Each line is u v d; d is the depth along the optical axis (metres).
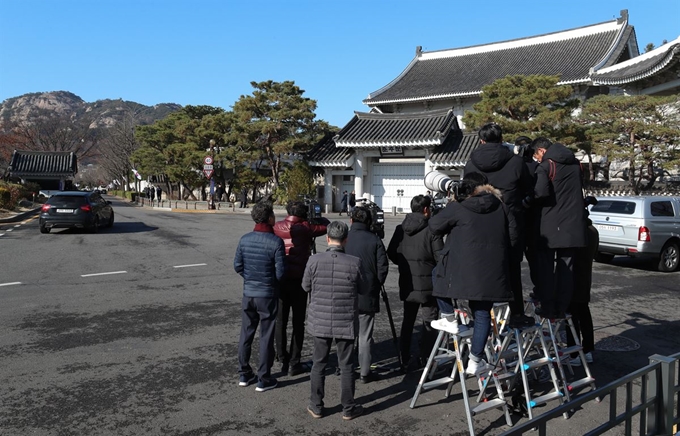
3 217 22.36
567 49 37.28
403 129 30.97
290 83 32.91
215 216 27.30
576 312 5.66
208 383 5.09
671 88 24.95
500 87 26.33
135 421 4.25
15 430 4.04
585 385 5.09
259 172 37.00
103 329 6.72
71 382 5.01
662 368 3.40
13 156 50.47
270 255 4.90
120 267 11.17
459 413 4.57
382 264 5.05
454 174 30.11
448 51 43.59
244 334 5.04
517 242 4.51
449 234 4.38
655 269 12.37
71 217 17.12
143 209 35.34
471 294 4.05
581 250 5.46
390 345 6.46
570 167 4.66
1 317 7.17
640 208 11.98
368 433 4.16
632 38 35.16
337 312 4.37
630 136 24.14
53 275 10.15
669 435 3.39
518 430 2.70
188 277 10.21
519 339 4.41
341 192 33.88
